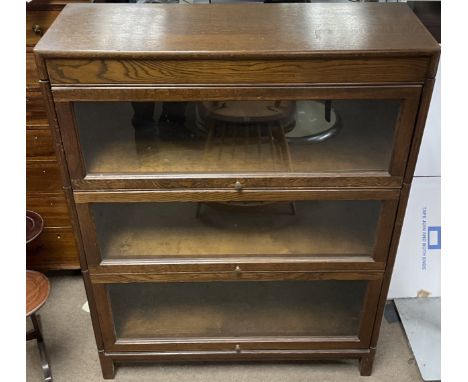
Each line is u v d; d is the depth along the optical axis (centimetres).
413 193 174
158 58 111
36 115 161
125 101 119
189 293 173
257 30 121
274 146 135
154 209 151
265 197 133
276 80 115
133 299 170
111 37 116
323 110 127
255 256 146
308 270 147
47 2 144
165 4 136
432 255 183
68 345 177
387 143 128
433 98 162
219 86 116
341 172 130
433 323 181
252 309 169
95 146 134
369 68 113
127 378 167
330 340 161
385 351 175
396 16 128
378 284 149
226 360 168
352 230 150
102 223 143
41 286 157
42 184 175
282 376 167
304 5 135
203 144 137
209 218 156
